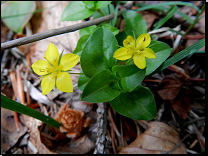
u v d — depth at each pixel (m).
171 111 0.06
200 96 0.06
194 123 0.06
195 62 0.07
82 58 0.05
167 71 0.07
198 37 0.07
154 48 0.05
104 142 0.05
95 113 0.07
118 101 0.05
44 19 0.08
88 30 0.06
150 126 0.06
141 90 0.05
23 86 0.07
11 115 0.07
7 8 0.08
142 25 0.06
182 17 0.07
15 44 0.05
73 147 0.06
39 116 0.05
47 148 0.06
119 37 0.06
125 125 0.06
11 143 0.06
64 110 0.06
